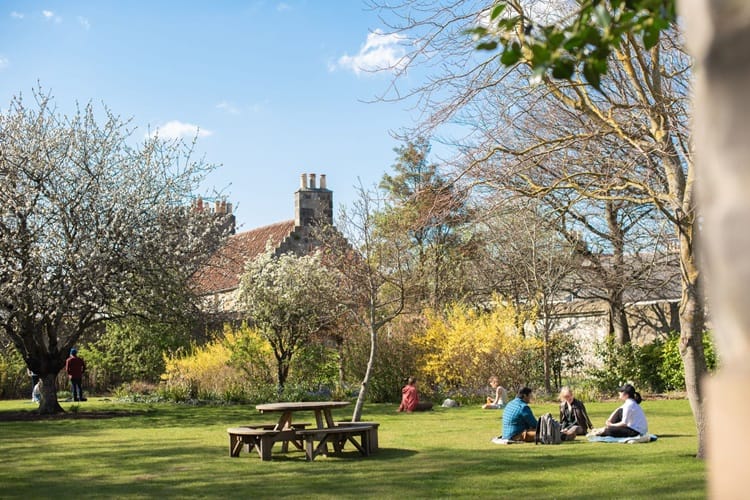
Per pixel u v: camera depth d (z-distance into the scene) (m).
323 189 43.50
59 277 21.97
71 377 29.08
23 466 12.76
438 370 26.66
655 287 25.66
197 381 29.44
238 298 30.27
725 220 0.73
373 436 14.09
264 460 13.15
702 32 0.76
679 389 26.50
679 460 11.70
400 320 27.62
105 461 13.27
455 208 12.48
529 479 10.52
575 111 13.28
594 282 26.55
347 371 28.91
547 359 26.20
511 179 12.93
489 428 17.50
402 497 9.51
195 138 25.06
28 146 22.97
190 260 24.58
